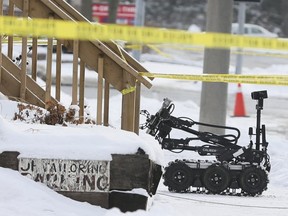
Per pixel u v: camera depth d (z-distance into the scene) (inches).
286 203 984.3
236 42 684.7
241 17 2709.2
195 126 1637.6
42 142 748.6
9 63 990.4
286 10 4886.8
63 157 742.5
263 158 1108.5
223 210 896.9
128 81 907.4
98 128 835.4
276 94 2807.6
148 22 4835.1
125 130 896.9
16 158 740.7
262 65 3816.4
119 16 3531.0
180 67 3373.5
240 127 1672.0
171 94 2544.3
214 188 1063.6
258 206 946.1
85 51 911.0
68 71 2945.4
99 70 905.5
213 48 1551.4
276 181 1221.7
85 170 745.0
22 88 943.0
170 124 1121.4
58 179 742.5
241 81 1173.7
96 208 739.4
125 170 748.6
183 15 4901.6
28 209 694.5
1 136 748.6
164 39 681.6
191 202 949.8
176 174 1063.6
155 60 3727.9
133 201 748.0
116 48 970.7
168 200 946.7
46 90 931.3
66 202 735.1
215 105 1547.7
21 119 857.5
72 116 861.2
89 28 689.6
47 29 691.4
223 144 1111.6
